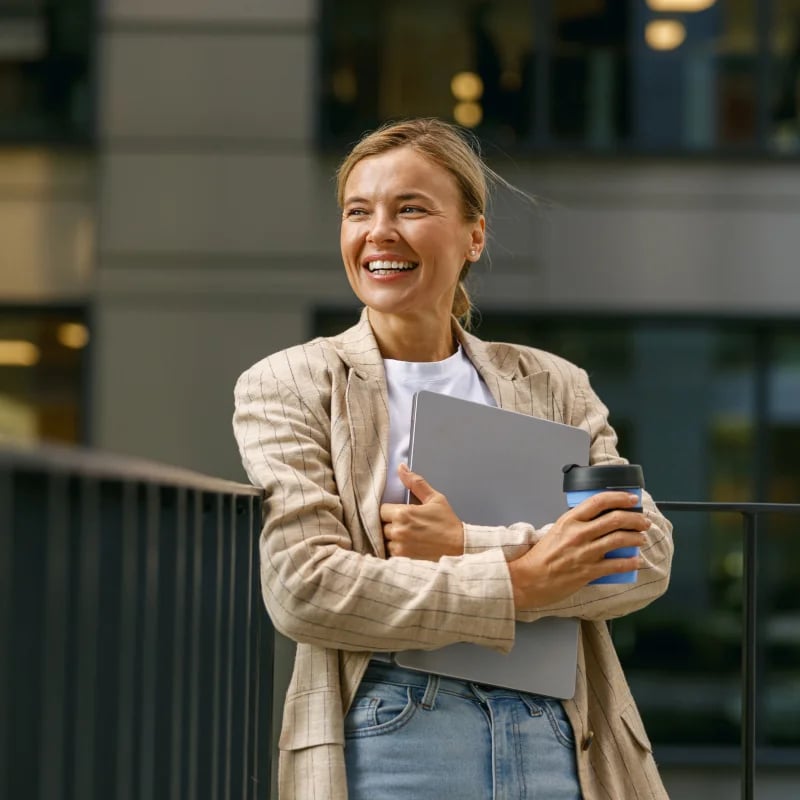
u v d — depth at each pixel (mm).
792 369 11953
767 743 11141
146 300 11992
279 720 7523
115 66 12070
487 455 2875
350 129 12031
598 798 2855
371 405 2920
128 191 12047
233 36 12070
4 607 1445
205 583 2541
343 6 12070
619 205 12047
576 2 12031
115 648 1936
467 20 12000
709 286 12031
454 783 2639
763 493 11711
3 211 12039
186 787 2305
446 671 2684
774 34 11969
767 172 12047
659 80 11992
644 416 11930
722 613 11266
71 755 1725
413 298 2934
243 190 12031
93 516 1759
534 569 2621
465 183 2996
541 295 12023
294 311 11992
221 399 11930
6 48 12078
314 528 2715
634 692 11234
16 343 11992
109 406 11914
